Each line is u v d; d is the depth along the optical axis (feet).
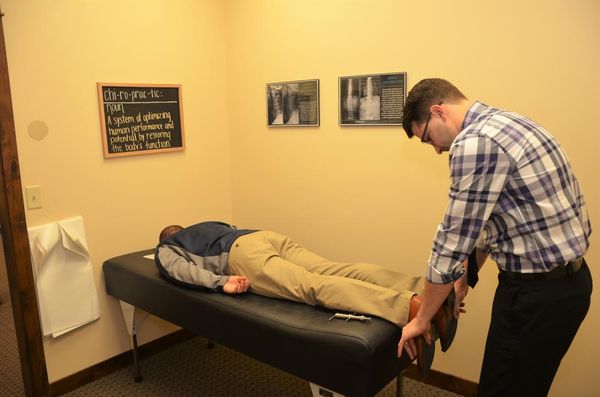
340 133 8.48
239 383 8.27
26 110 7.16
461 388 7.77
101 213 8.27
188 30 9.24
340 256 8.88
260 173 9.86
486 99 6.86
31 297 7.41
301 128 9.01
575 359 6.72
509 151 4.06
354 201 8.52
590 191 6.27
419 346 5.05
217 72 9.88
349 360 5.12
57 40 7.43
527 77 6.50
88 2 7.75
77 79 7.73
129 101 8.43
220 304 6.39
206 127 9.81
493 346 4.72
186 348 9.53
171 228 8.68
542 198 4.14
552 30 6.23
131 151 8.55
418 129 4.88
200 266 7.42
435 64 7.23
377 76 7.83
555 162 4.23
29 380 7.59
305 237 9.36
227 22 9.81
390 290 5.73
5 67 6.84
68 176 7.77
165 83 8.96
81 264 8.01
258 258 6.89
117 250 8.57
